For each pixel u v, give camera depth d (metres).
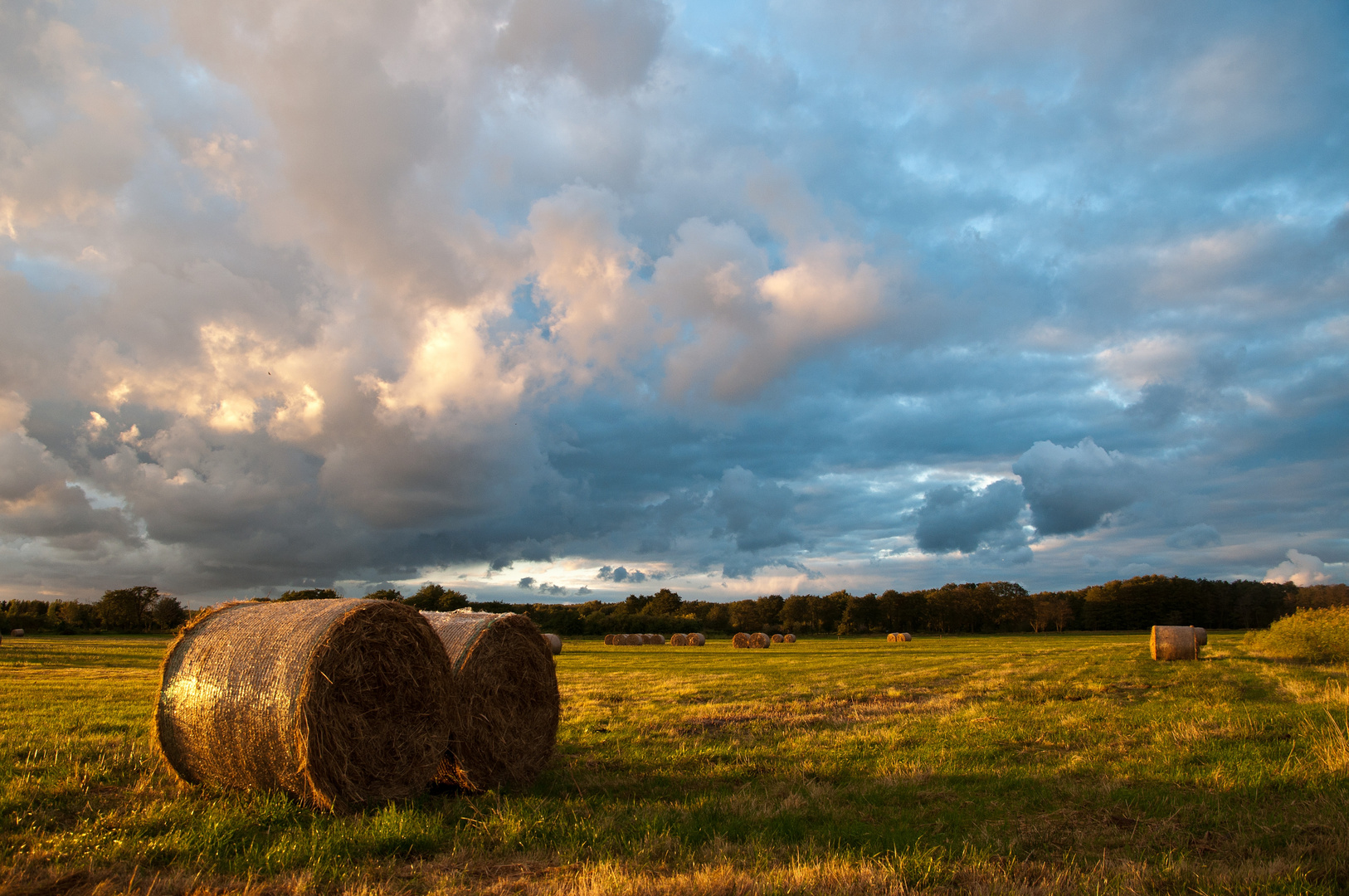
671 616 100.94
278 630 8.38
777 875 5.47
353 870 5.98
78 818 7.23
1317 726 10.82
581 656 45.88
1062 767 9.34
